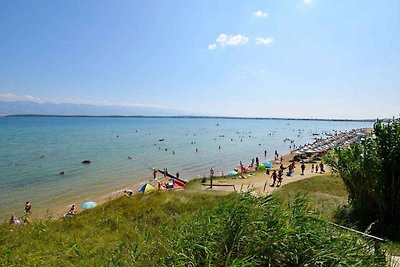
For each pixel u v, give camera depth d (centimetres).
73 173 4247
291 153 7162
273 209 473
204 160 5972
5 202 2756
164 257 439
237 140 10825
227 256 391
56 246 801
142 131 15075
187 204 1281
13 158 5444
